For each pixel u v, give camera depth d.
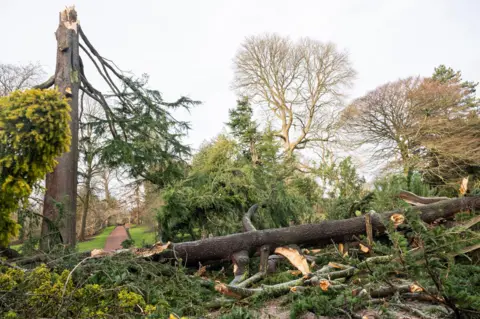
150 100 10.38
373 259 3.51
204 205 5.88
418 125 18.14
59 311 2.26
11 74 13.08
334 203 6.31
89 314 2.42
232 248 4.26
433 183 16.22
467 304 2.27
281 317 2.95
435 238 2.59
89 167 11.22
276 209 6.36
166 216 5.73
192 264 4.41
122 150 9.34
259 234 4.35
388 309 2.70
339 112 21.31
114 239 10.84
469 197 4.60
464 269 3.13
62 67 8.57
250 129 7.82
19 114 3.14
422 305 2.84
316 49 22.16
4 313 2.30
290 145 21.66
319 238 4.50
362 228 4.49
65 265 3.51
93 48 9.69
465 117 18.14
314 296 2.99
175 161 10.69
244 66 22.81
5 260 3.32
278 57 22.27
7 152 3.17
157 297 3.17
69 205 7.57
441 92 18.36
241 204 6.18
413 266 2.49
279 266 4.76
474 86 24.73
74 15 8.99
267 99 22.58
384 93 18.94
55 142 3.38
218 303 3.33
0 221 3.18
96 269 3.37
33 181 3.37
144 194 11.18
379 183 5.37
